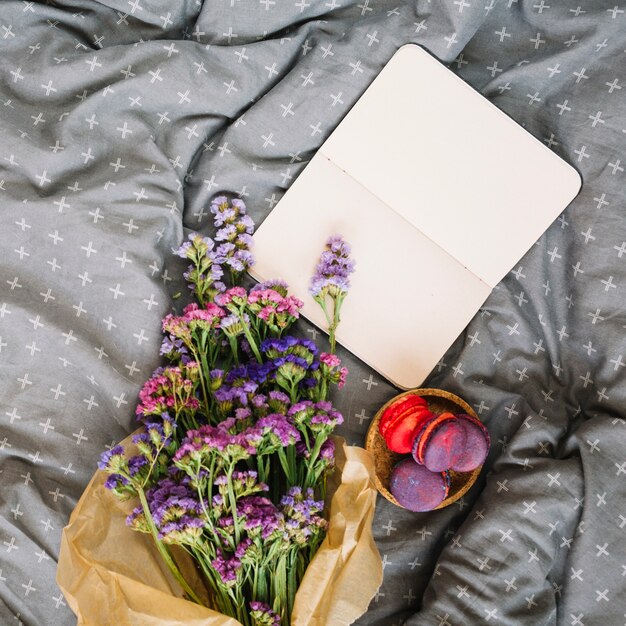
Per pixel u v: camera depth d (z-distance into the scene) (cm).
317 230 110
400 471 101
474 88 110
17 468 105
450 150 108
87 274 108
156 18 113
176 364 107
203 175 112
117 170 109
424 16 108
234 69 112
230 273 113
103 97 109
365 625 110
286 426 85
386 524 111
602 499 104
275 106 111
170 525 81
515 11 112
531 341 113
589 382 111
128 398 107
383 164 109
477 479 112
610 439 105
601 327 109
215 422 98
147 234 107
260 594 91
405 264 110
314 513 92
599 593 104
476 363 112
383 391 112
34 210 107
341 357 113
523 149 107
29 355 107
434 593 105
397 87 108
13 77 111
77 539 96
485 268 110
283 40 111
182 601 92
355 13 112
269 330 106
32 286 108
